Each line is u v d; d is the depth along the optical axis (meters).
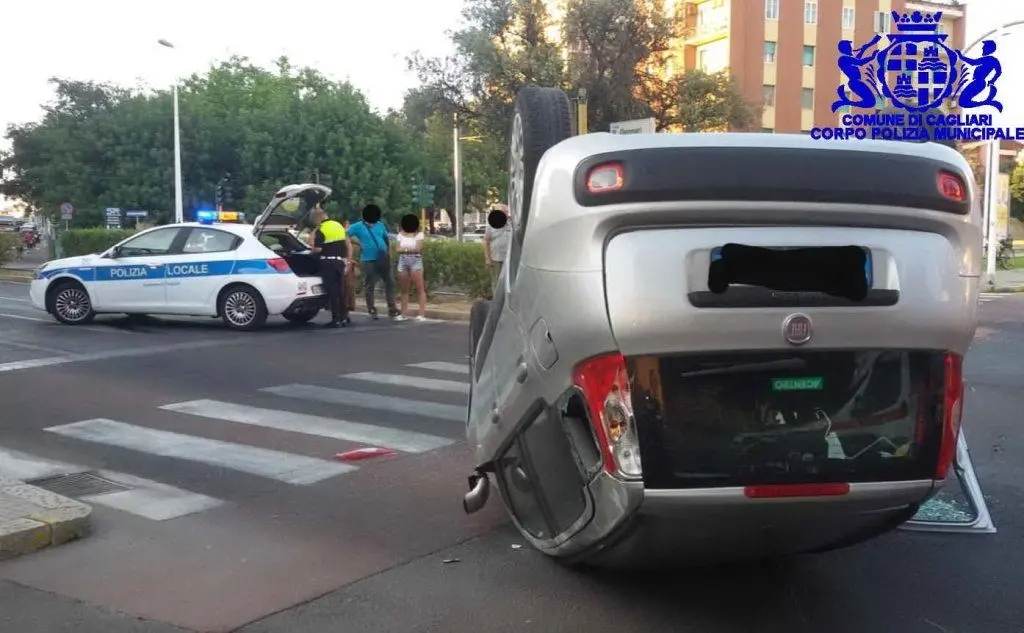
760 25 54.03
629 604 4.09
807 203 3.18
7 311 16.28
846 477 3.33
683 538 3.49
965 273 3.36
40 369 10.19
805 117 55.56
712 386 3.23
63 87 48.25
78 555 4.75
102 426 7.53
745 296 3.15
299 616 3.99
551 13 38.53
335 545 4.88
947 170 3.33
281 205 14.03
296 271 14.37
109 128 42.41
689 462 3.24
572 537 3.79
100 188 42.44
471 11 37.75
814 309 3.18
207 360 10.88
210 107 44.78
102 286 14.02
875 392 3.34
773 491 3.28
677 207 3.14
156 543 4.92
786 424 3.28
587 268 3.19
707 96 40.59
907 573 4.45
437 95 38.03
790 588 4.26
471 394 4.92
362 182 42.47
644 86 38.81
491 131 38.19
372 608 4.07
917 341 3.30
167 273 13.79
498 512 5.40
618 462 3.24
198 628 3.88
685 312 3.12
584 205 3.19
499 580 4.36
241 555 4.74
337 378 9.70
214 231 13.93
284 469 6.30
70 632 3.84
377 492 5.80
